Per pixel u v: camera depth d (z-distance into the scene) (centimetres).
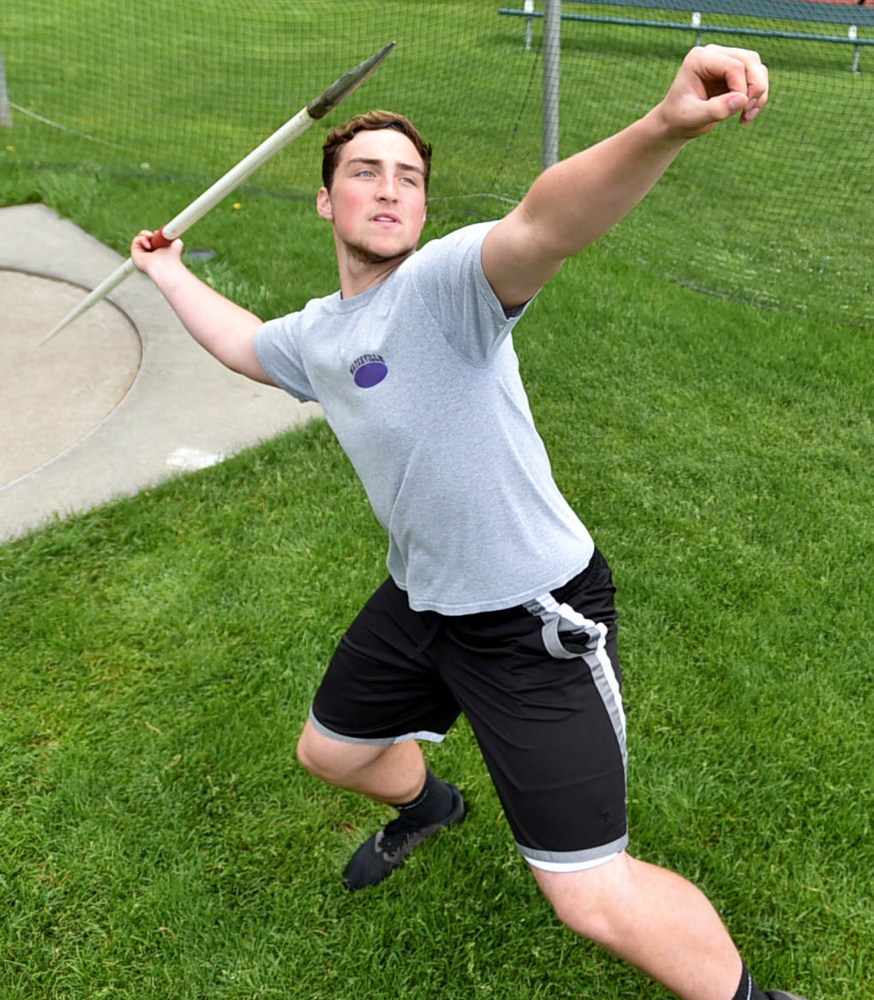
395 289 186
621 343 525
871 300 603
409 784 250
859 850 269
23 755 293
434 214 689
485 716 204
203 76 1026
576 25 1322
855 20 1249
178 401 469
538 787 196
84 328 536
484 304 170
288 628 336
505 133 877
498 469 190
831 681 322
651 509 400
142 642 332
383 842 264
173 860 265
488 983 240
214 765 290
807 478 423
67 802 279
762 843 272
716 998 192
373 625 223
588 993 238
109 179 707
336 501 398
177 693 312
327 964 244
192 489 402
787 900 258
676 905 191
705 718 308
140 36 1169
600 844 193
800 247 691
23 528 382
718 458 433
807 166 884
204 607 346
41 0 1288
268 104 945
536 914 253
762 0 1259
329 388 199
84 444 436
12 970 241
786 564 373
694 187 811
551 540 200
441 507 191
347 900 257
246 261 590
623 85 1081
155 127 855
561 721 197
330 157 200
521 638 198
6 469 427
